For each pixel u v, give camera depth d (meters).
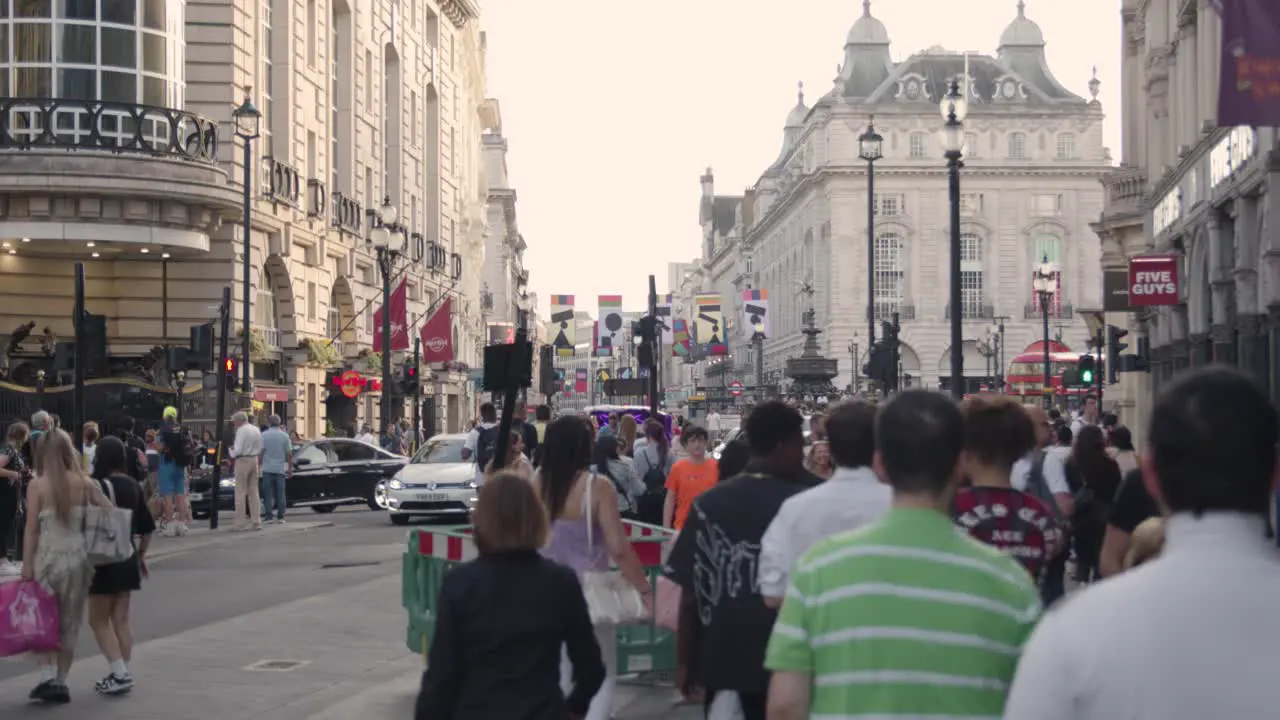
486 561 5.41
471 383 79.25
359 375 45.88
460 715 5.29
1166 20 37.59
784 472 6.68
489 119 90.56
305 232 43.28
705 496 6.60
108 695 11.10
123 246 34.31
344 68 49.88
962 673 3.99
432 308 51.25
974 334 108.19
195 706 10.63
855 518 5.86
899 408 4.21
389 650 13.18
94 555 10.81
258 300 40.69
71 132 32.47
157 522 27.22
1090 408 22.53
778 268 136.00
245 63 38.00
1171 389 3.07
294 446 32.66
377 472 32.84
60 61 32.69
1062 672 2.89
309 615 15.44
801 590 4.15
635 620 8.28
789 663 4.13
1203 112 30.52
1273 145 23.50
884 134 108.06
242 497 27.31
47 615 10.53
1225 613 2.84
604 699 8.30
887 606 4.03
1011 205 108.56
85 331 20.61
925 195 108.00
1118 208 43.12
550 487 8.29
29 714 10.40
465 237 77.31
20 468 19.91
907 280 108.06
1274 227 23.62
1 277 35.25
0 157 31.97
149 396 34.16
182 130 33.91
